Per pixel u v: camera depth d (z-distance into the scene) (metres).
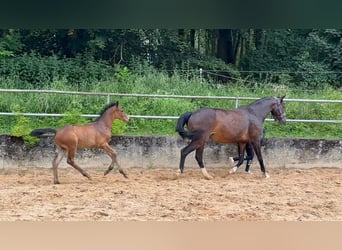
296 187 10.04
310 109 14.19
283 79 18.62
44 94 13.79
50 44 18.95
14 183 10.04
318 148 12.23
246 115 11.12
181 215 7.38
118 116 10.66
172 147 11.92
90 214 7.34
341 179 11.08
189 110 13.99
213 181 10.53
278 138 12.16
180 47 19.80
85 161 11.66
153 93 14.88
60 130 10.10
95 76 16.42
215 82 18.75
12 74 15.70
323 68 20.11
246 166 11.65
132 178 10.73
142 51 19.33
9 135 11.48
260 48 21.48
